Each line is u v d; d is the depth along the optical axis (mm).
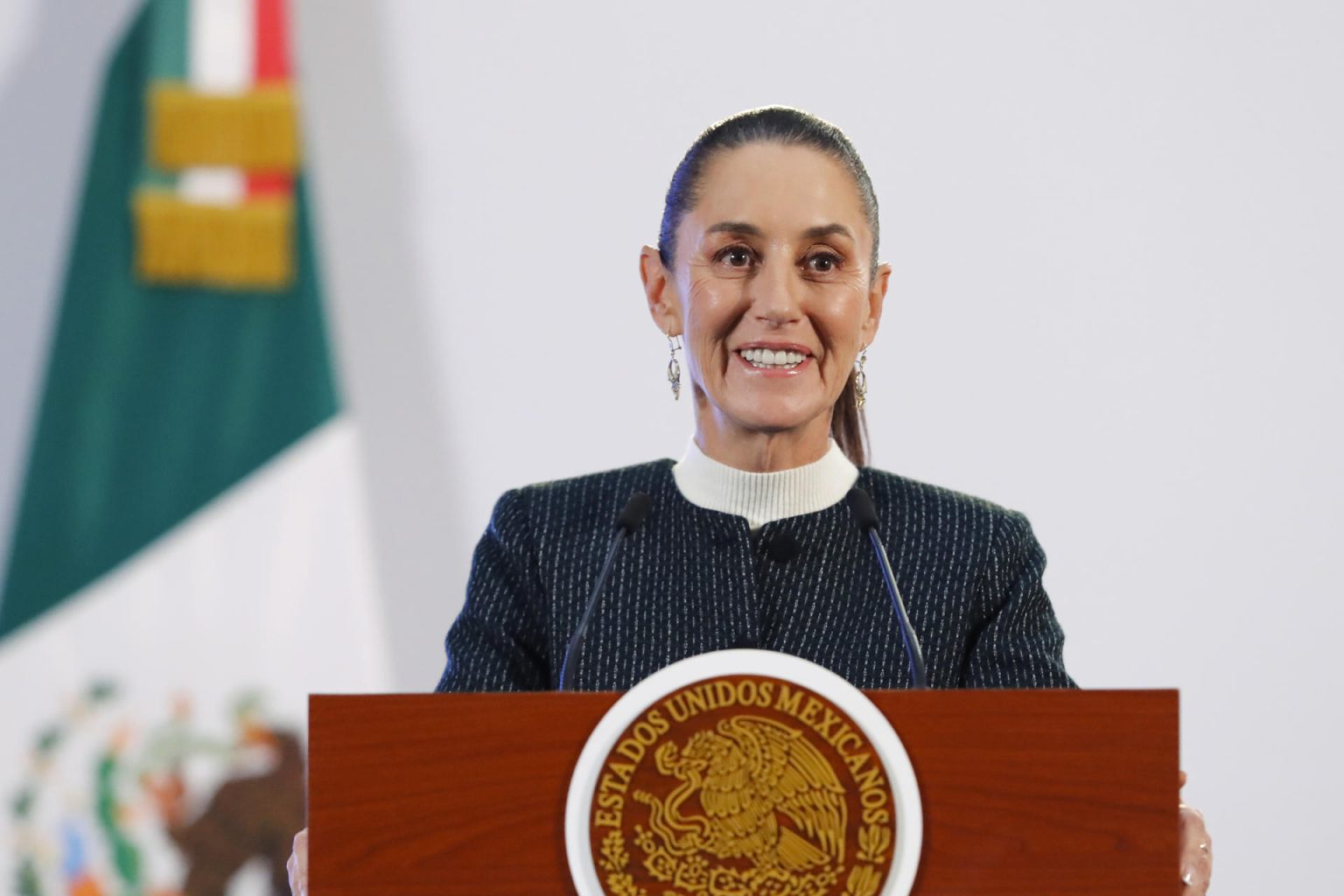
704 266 5125
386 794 3639
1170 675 9719
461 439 9914
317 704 3664
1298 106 9977
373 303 9961
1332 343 9859
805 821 3613
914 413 9836
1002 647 5059
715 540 5160
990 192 9961
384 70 10039
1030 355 9875
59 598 9680
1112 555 9773
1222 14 10031
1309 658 9719
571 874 3600
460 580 9875
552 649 5141
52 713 9656
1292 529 9773
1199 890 4250
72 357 9766
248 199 9922
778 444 5223
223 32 9992
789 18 10102
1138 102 10000
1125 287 9906
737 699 3650
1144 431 9828
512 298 9977
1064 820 3645
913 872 3594
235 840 9695
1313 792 9680
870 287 5328
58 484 9719
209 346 9859
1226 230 9922
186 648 9742
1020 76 10031
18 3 9859
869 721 3637
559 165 10023
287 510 9836
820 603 5066
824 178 5113
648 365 9961
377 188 9984
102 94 9883
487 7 10070
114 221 9844
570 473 9891
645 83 10078
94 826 9633
